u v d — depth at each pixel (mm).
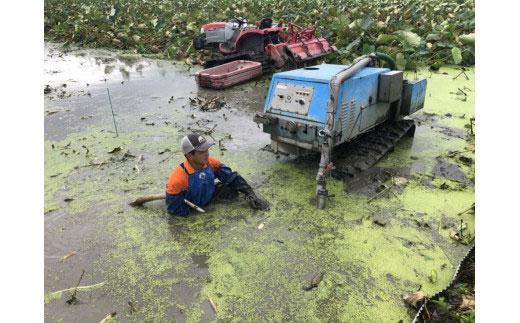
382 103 4715
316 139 4102
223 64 8836
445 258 3236
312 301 2873
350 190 4223
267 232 3617
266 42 8930
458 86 7555
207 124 6215
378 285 2990
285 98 4312
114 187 4449
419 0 14617
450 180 4367
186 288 3031
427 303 2760
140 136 5773
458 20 11281
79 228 3770
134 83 8609
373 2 14719
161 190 4352
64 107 7066
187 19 13109
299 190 4258
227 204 4066
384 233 3553
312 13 12680
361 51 9430
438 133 5566
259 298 2918
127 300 2943
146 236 3629
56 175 4711
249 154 5137
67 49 12367
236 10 14438
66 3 17656
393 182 4297
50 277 3182
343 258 3270
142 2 17484
